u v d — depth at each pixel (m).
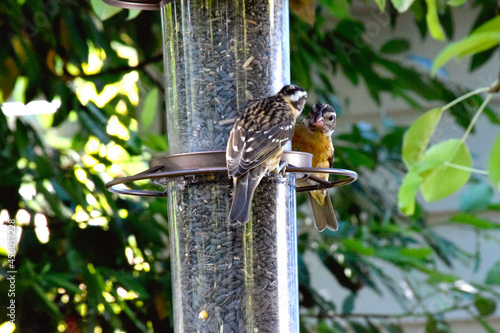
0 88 10.37
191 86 7.77
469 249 14.49
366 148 11.84
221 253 7.46
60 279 9.20
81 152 11.14
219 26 7.76
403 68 11.29
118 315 9.65
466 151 6.75
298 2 9.26
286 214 7.64
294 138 9.51
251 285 7.45
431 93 11.34
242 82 7.73
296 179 8.29
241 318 7.43
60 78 10.45
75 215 9.70
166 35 8.04
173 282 7.70
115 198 9.91
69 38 10.39
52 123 10.34
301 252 10.55
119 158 10.40
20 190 9.52
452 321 14.11
